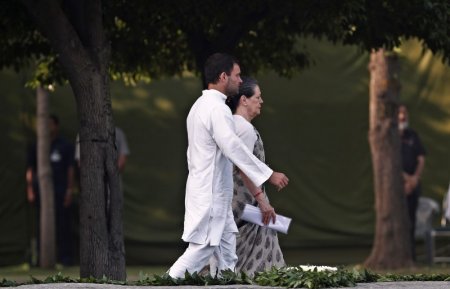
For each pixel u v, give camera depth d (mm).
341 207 69812
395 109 64000
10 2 41500
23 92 69062
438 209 70188
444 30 41125
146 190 69312
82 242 38625
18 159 68938
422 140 70562
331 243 69688
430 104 70375
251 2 41938
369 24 42750
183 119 69500
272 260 33469
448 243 69938
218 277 28844
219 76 30750
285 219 33156
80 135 38781
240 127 32594
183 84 69500
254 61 47625
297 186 69625
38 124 68062
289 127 69562
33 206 69250
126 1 43438
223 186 30391
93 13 39000
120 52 46812
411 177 66625
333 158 69688
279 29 44812
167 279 27984
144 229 69188
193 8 42125
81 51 38500
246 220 33188
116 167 38969
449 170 70500
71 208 69250
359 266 64000
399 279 29938
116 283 28484
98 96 38625
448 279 30047
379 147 64125
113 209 38781
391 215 63781
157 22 44531
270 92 69438
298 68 49094
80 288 26672
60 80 48719
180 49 47781
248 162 29688
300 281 26859
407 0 41125
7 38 43844
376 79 64188
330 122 69750
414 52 70125
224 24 43781
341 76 69688
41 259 67688
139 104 69438
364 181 69812
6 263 68562
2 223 68688
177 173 69438
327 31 43750
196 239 30094
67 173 68625
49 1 38219
